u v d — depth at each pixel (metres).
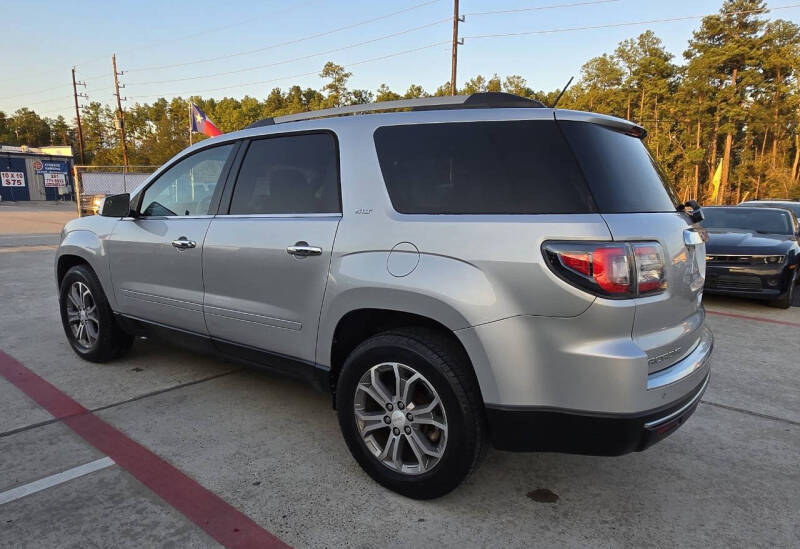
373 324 2.74
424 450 2.48
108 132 95.81
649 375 2.20
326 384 2.85
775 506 2.58
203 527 2.31
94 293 4.17
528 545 2.24
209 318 3.36
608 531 2.35
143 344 4.98
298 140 3.04
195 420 3.37
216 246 3.23
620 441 2.12
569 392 2.13
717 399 3.96
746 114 55.62
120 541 2.20
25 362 4.39
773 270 7.10
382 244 2.52
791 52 58.75
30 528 2.26
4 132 100.44
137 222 3.83
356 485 2.67
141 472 2.73
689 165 56.12
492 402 2.24
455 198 2.42
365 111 2.92
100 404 3.58
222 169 3.40
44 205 38.62
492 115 2.46
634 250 2.12
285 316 2.94
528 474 2.84
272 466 2.83
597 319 2.06
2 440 3.04
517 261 2.16
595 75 68.44
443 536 2.29
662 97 62.22
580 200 2.18
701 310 2.80
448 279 2.29
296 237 2.84
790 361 4.94
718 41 60.31
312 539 2.25
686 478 2.83
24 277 8.42
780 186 52.12
